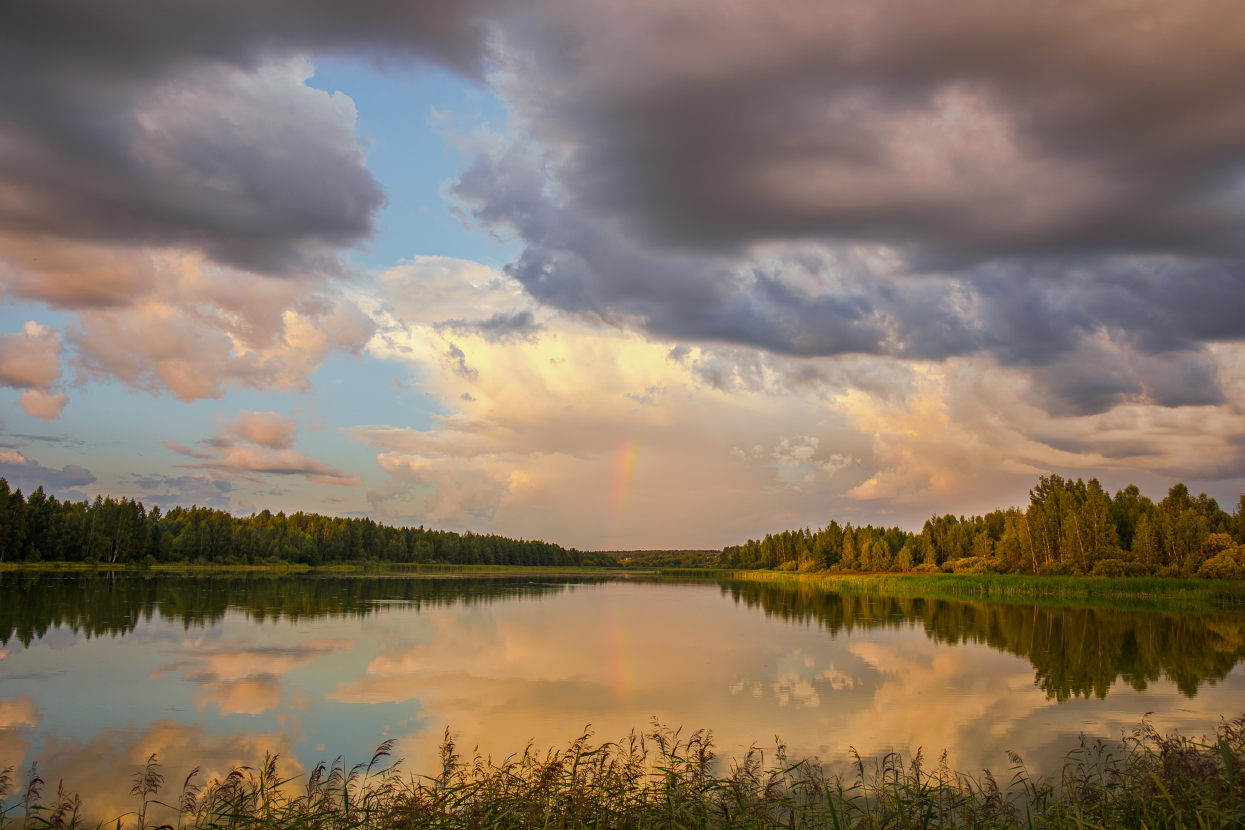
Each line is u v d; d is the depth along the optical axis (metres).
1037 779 16.28
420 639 39.12
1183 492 98.38
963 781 16.08
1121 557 84.75
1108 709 24.16
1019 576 90.81
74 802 14.55
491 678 28.50
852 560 156.75
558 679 28.47
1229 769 8.96
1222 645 39.44
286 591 72.06
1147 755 11.17
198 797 15.11
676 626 48.00
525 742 19.55
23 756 18.08
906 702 24.88
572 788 9.54
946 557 140.12
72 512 115.69
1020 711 23.73
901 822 10.14
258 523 172.62
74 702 23.53
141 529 119.19
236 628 41.56
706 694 25.89
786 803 10.42
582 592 90.00
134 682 26.52
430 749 18.91
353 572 141.62
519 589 92.50
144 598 58.22
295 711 22.83
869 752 18.92
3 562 98.88
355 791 14.90
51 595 58.50
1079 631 45.72
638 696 25.45
